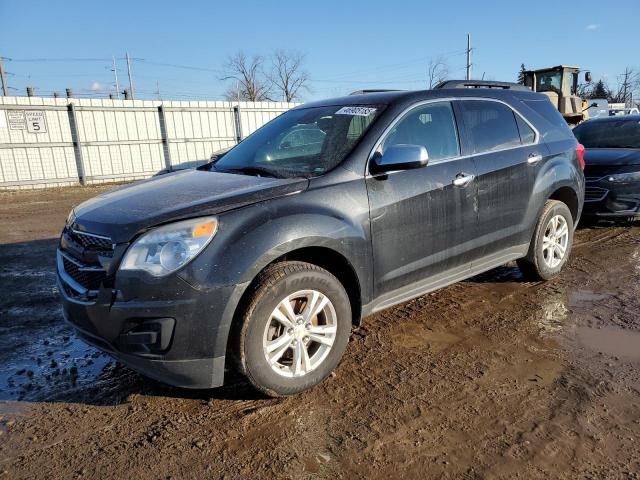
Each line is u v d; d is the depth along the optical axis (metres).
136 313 2.51
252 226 2.68
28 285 5.32
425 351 3.47
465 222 3.72
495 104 4.21
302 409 2.80
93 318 2.62
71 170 17.48
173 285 2.49
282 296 2.75
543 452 2.39
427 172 3.48
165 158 19.45
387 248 3.24
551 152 4.50
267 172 3.33
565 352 3.40
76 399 3.00
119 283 2.53
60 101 16.95
